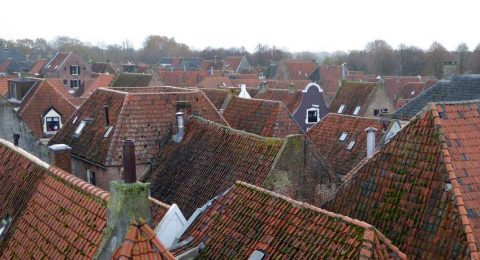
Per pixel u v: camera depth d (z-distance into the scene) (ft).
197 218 55.88
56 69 352.49
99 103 110.22
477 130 51.75
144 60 636.07
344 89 192.75
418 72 444.96
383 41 483.10
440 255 44.98
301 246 43.32
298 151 73.61
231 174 76.69
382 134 115.65
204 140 87.97
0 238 51.88
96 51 637.30
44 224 47.29
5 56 481.87
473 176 48.16
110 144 95.55
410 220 49.03
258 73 393.09
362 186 55.52
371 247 38.83
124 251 36.50
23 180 56.80
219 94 155.43
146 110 100.42
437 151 50.24
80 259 39.86
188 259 49.98
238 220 51.44
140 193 38.55
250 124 121.39
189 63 483.92
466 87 146.10
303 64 360.89
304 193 74.64
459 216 45.14
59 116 142.31
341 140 123.75
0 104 108.58
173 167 88.89
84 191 45.88
